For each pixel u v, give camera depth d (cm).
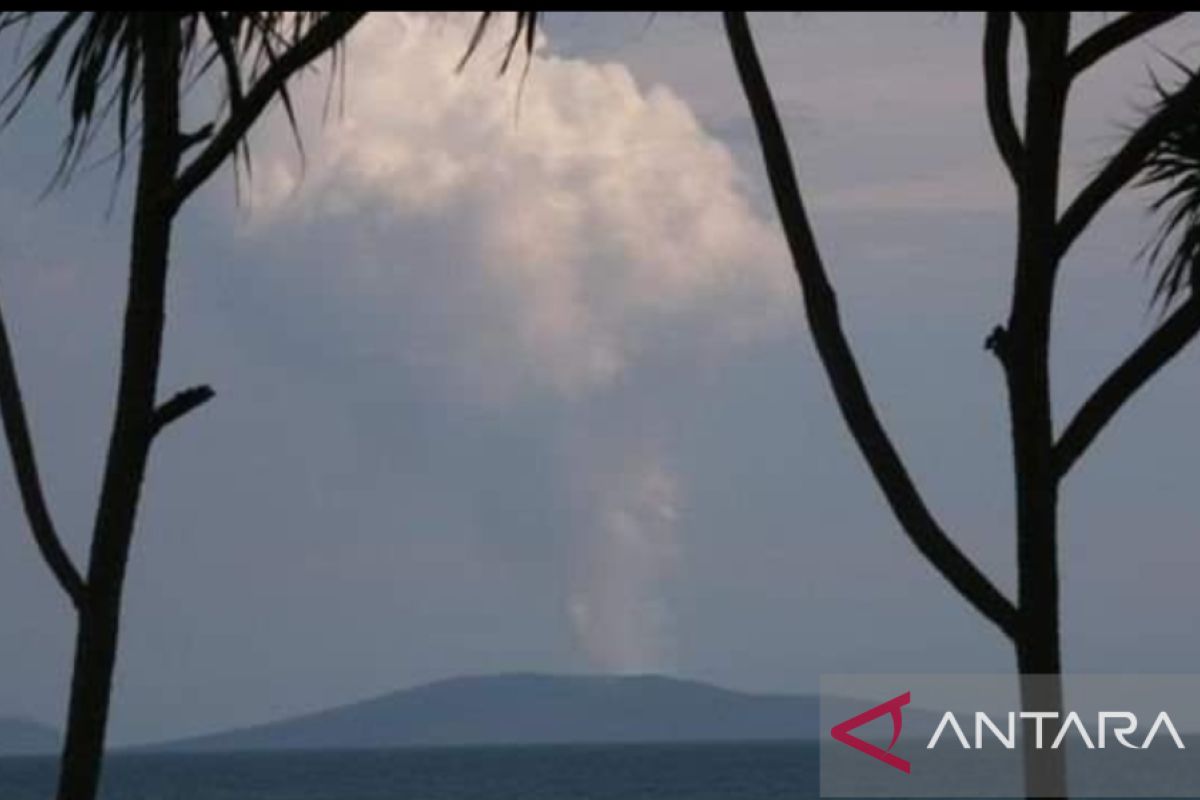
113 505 3397
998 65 2975
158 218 3331
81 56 3014
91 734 3406
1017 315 2920
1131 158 2898
